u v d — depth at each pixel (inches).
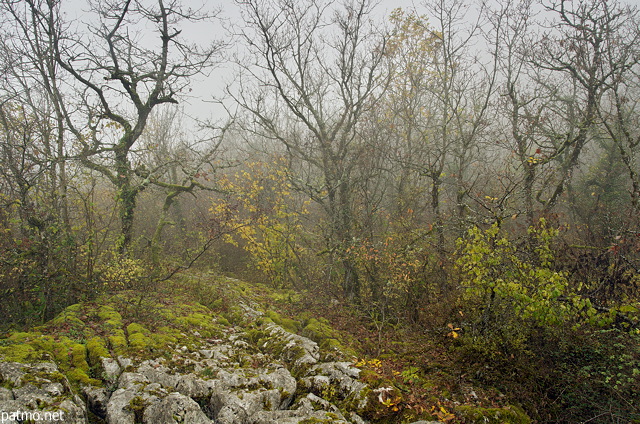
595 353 363.6
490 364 362.0
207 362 301.1
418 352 399.2
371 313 512.1
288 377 296.2
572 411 330.3
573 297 336.5
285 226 650.8
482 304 388.5
